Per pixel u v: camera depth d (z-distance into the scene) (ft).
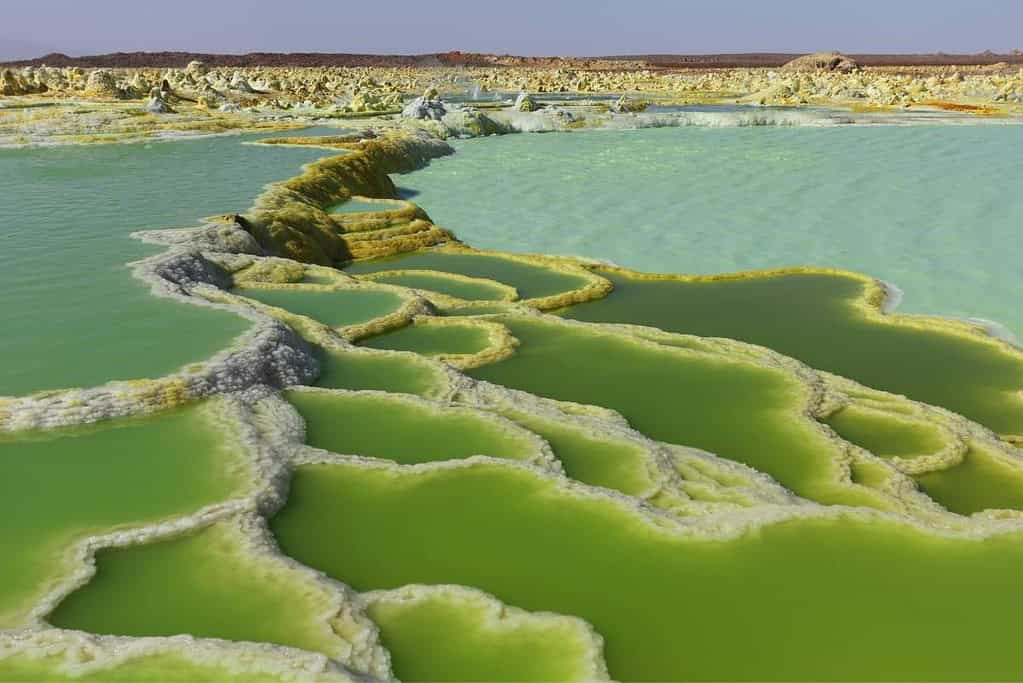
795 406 35.12
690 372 39.11
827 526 22.76
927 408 36.17
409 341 42.93
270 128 133.28
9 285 42.04
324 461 26.55
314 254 63.52
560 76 325.83
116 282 42.60
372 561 21.52
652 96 249.75
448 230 76.59
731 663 17.67
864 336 48.29
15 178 81.15
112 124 122.31
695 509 24.14
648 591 20.10
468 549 21.99
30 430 27.66
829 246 69.05
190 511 22.72
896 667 17.49
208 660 16.65
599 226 77.46
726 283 59.82
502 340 42.73
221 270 50.34
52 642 17.29
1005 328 50.11
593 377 38.52
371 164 96.22
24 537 21.56
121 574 20.31
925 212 79.71
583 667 17.28
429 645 18.06
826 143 132.46
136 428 28.04
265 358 33.32
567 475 26.78
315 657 16.70
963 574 20.65
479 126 151.94
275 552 21.27
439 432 29.58
